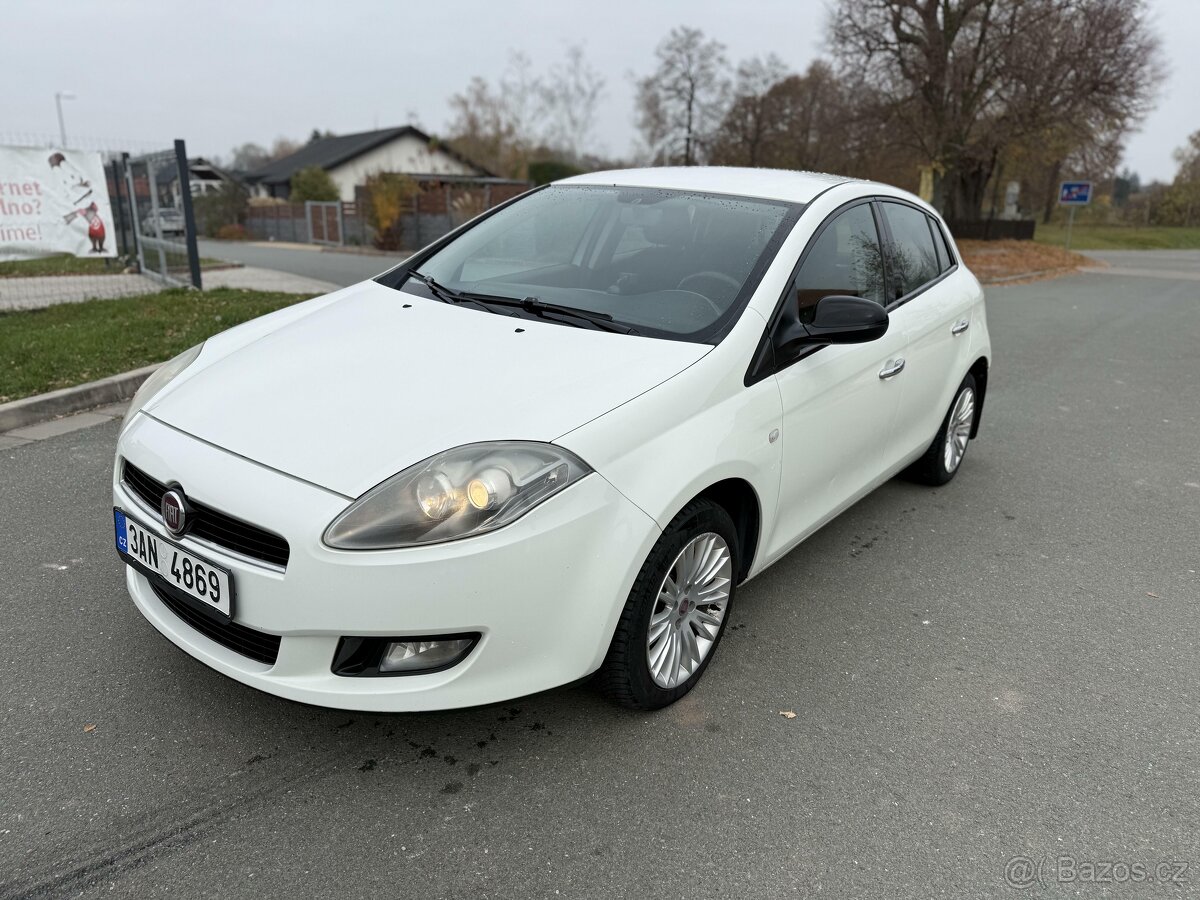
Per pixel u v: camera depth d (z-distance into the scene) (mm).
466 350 2684
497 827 2246
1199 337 10867
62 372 6078
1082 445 5883
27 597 3262
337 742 2539
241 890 2018
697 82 43750
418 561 2086
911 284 4023
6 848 2102
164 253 11789
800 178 3709
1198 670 3150
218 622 2324
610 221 3463
